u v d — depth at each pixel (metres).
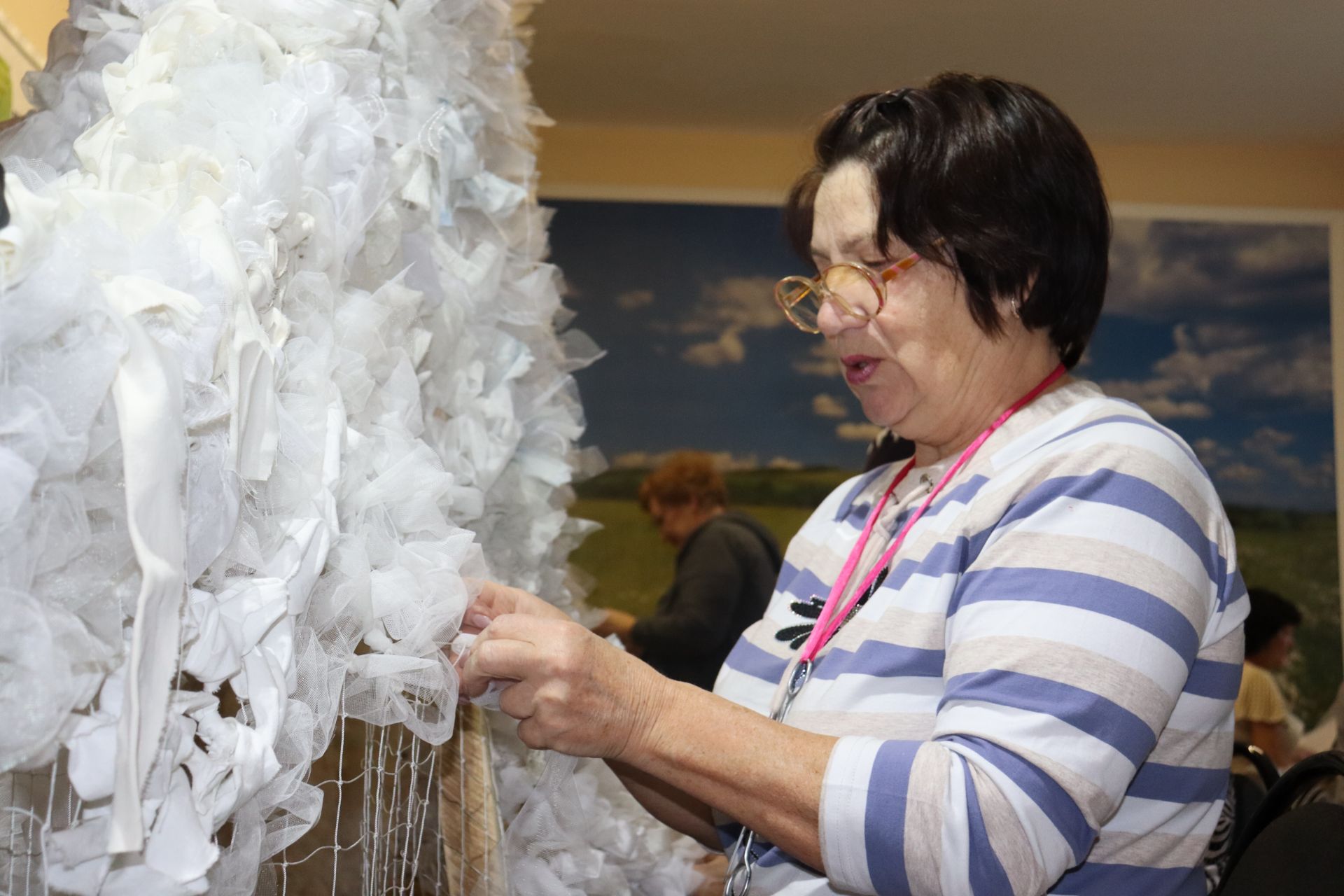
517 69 1.18
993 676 0.72
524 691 0.76
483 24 1.05
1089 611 0.72
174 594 0.43
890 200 0.87
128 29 0.73
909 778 0.71
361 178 0.71
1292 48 3.26
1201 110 3.71
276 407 0.57
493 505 1.02
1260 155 4.01
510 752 1.02
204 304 0.50
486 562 1.01
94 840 0.44
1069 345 0.93
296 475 0.59
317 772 0.79
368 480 0.70
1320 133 3.88
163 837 0.45
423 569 0.70
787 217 1.05
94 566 0.45
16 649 0.40
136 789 0.40
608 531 3.84
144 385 0.44
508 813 0.99
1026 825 0.68
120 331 0.44
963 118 0.87
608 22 3.21
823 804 0.73
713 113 3.85
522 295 1.07
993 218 0.85
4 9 1.08
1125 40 3.24
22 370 0.43
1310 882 0.80
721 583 2.43
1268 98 3.61
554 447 1.10
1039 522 0.77
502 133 1.09
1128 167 3.99
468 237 0.99
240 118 0.62
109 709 0.45
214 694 0.54
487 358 0.99
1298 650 3.76
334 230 0.67
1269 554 3.85
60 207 0.49
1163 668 0.72
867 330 0.90
